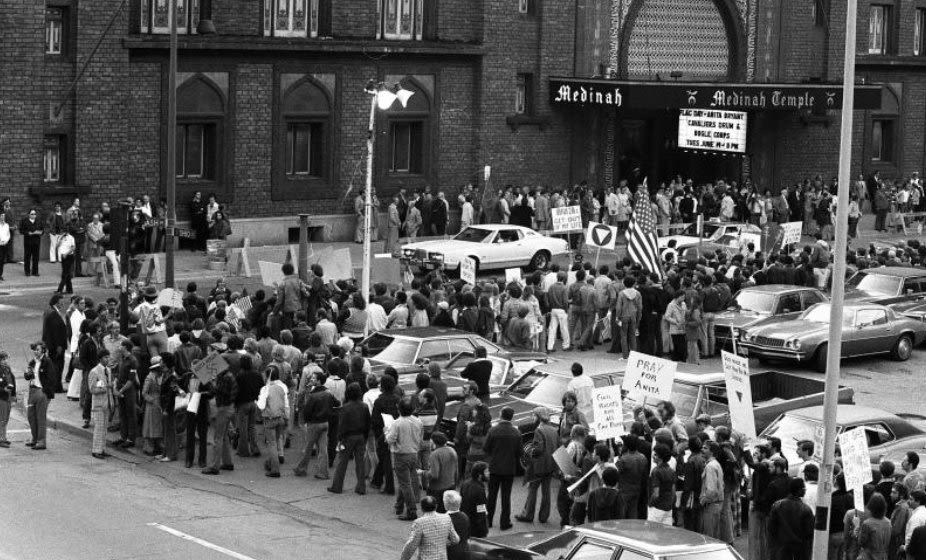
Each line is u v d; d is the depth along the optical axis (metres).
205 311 32.75
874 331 37.78
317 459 27.31
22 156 44.34
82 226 43.72
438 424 25.61
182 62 47.97
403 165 54.97
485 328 34.03
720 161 63.75
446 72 55.06
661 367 25.08
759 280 41.34
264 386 26.36
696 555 16.14
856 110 67.19
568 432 24.25
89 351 28.84
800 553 20.47
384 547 22.12
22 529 21.64
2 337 35.84
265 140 50.47
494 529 23.62
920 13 69.12
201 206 48.00
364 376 26.52
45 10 44.41
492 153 56.50
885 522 19.36
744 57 63.03
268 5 50.25
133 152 47.25
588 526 17.28
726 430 22.67
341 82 52.12
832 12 65.12
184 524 22.67
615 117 59.88
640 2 60.16
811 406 26.95
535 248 49.06
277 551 21.50
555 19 57.59
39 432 27.31
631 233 37.47
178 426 27.14
